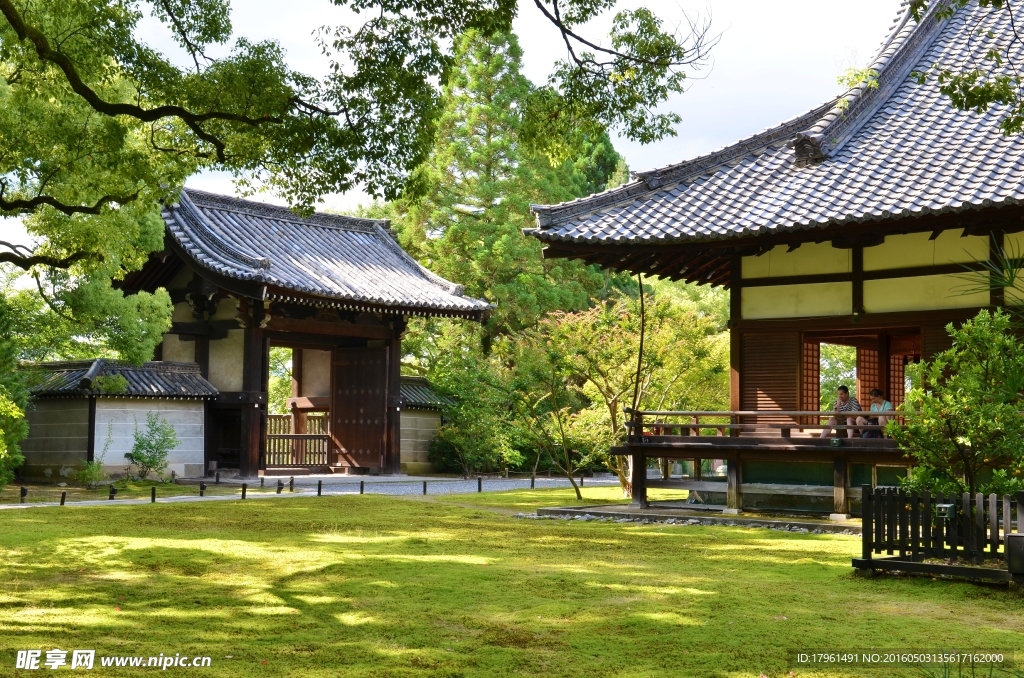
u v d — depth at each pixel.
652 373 18.91
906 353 18.97
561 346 18.66
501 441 26.53
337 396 27.86
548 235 14.05
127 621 6.78
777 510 13.79
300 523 13.02
